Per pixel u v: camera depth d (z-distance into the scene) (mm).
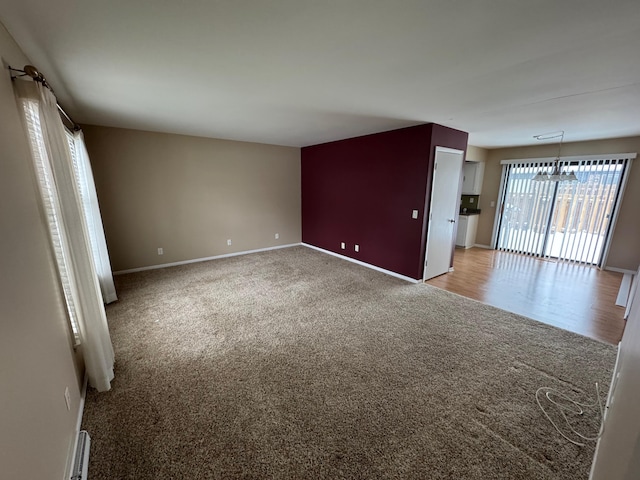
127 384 1991
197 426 1652
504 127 3893
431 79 2184
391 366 2215
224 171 5168
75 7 1292
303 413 1755
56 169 1641
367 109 3014
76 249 1750
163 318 2969
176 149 4605
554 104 2781
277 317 3016
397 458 1470
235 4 1282
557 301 3494
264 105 2896
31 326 1170
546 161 5445
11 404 914
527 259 5535
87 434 1548
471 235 6613
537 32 1503
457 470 1407
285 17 1386
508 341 2580
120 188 4219
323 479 1362
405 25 1450
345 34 1549
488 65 1926
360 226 4922
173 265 4844
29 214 1365
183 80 2236
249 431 1623
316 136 4766
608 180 4773
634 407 828
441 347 2480
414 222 4016
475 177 6461
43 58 1815
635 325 1433
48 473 1130
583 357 2342
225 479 1358
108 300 3297
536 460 1460
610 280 4297
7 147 1218
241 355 2348
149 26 1470
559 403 1842
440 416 1737
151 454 1479
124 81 2248
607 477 982
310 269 4688
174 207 4734
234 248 5543
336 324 2879
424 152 3771
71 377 1660
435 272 4371
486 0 1238
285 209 6156
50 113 1628
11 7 1271
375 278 4273
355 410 1781
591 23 1406
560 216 5410
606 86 2275
